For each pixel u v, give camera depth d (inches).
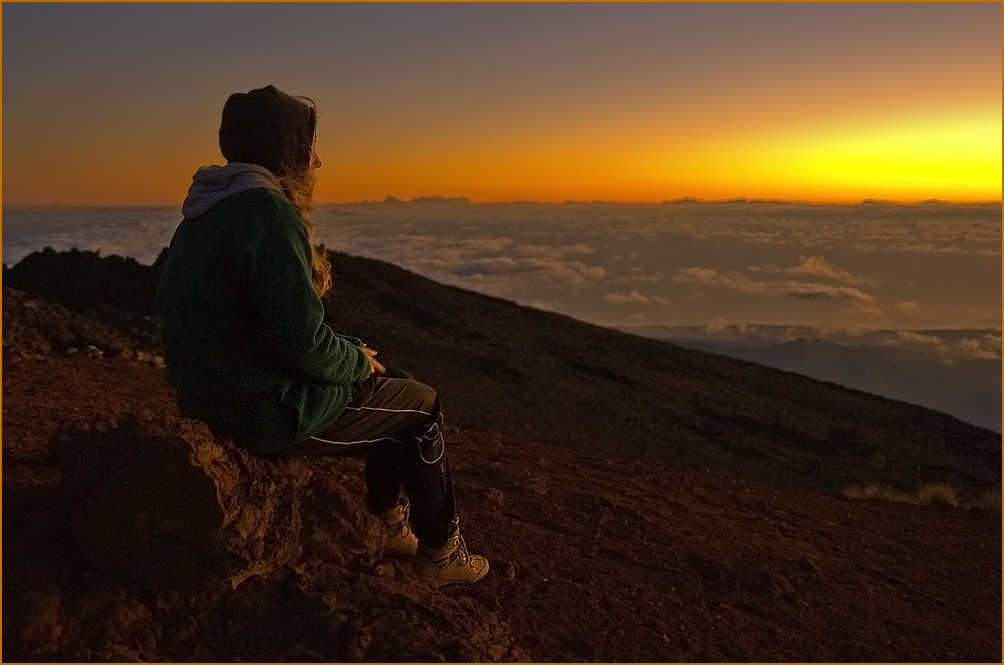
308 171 98.7
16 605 88.9
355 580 106.9
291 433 94.6
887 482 725.3
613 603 147.6
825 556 232.2
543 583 148.5
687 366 1337.4
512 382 964.0
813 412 1134.4
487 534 172.2
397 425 108.0
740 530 237.1
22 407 218.5
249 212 88.4
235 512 95.0
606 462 332.2
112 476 93.3
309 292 88.7
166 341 94.3
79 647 88.1
